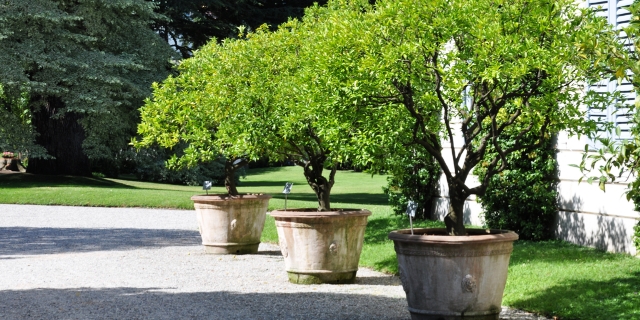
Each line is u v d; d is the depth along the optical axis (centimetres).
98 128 2364
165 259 1038
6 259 1047
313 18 988
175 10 2748
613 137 898
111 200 1966
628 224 919
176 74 2558
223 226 1086
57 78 2269
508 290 746
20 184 2353
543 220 1095
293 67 924
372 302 717
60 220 1619
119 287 810
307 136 865
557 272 807
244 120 894
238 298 741
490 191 1117
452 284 579
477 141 1027
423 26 596
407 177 1395
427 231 647
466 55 605
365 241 1166
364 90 611
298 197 2419
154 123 1080
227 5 2755
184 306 700
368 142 605
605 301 662
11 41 2252
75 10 2391
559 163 1066
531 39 588
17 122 2386
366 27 625
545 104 614
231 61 955
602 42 477
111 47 2472
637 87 453
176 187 2798
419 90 664
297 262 832
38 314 666
